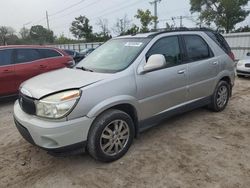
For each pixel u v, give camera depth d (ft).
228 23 136.87
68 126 10.87
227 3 131.95
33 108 11.46
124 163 12.59
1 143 15.39
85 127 11.32
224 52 18.88
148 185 10.95
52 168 12.45
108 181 11.30
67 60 26.89
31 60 24.61
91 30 204.74
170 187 10.77
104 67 13.76
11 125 18.37
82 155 13.44
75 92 11.10
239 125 16.94
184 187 10.74
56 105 10.78
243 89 28.09
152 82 13.67
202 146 14.10
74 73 13.42
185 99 15.93
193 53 16.43
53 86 11.66
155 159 12.87
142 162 12.62
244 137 15.16
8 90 23.34
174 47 15.39
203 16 143.43
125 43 15.15
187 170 11.89
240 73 35.96
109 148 12.39
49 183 11.34
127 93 12.60
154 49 14.29
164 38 15.01
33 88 11.98
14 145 14.99
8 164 12.96
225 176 11.38
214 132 15.88
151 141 14.76
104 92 11.80
